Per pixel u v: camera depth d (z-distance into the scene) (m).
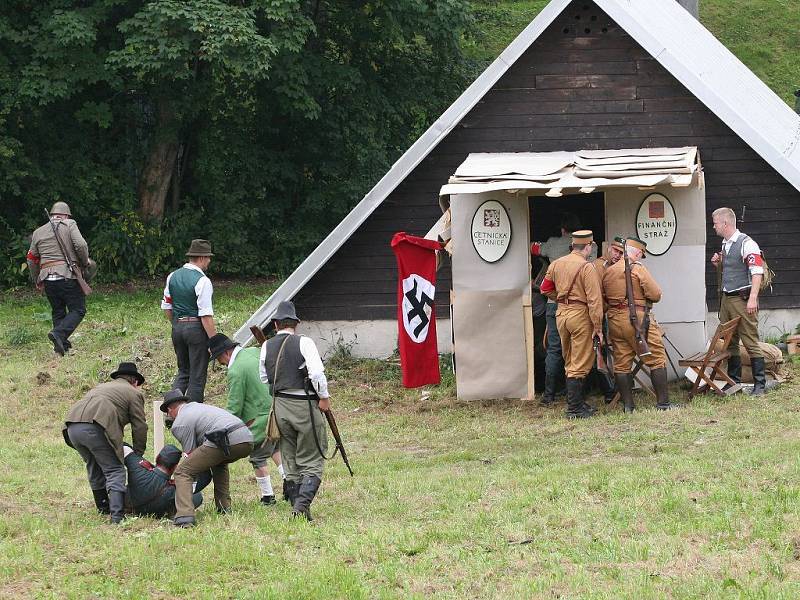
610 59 21.44
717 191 21.39
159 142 36.28
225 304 31.14
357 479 15.06
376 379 21.59
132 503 13.26
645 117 21.39
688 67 20.69
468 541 11.77
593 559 10.85
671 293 19.75
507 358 19.62
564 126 21.56
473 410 19.41
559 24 21.45
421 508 13.31
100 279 35.28
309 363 12.93
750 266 18.39
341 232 21.91
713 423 16.81
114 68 31.88
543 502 12.98
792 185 21.06
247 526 12.71
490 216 19.55
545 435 17.16
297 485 13.17
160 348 24.34
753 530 11.27
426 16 37.97
